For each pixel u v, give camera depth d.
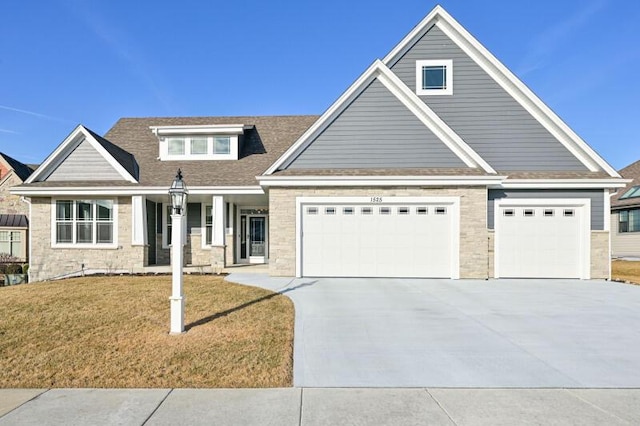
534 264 13.32
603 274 13.20
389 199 13.02
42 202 15.36
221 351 5.89
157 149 18.19
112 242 15.31
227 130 17.03
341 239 13.20
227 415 4.06
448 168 13.30
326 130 13.63
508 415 4.09
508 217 13.43
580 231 13.31
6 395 4.55
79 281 12.02
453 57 14.60
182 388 4.73
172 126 16.95
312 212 13.28
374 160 13.52
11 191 14.66
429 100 14.57
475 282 12.32
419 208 13.06
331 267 13.18
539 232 13.38
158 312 8.05
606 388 4.77
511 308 8.78
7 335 6.61
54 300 9.10
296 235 13.16
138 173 16.16
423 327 7.27
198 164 16.91
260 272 14.48
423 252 13.03
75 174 15.55
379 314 8.16
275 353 5.82
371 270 13.11
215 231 15.12
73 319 7.54
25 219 24.44
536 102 14.03
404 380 4.98
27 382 4.89
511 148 14.20
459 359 5.71
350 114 13.59
